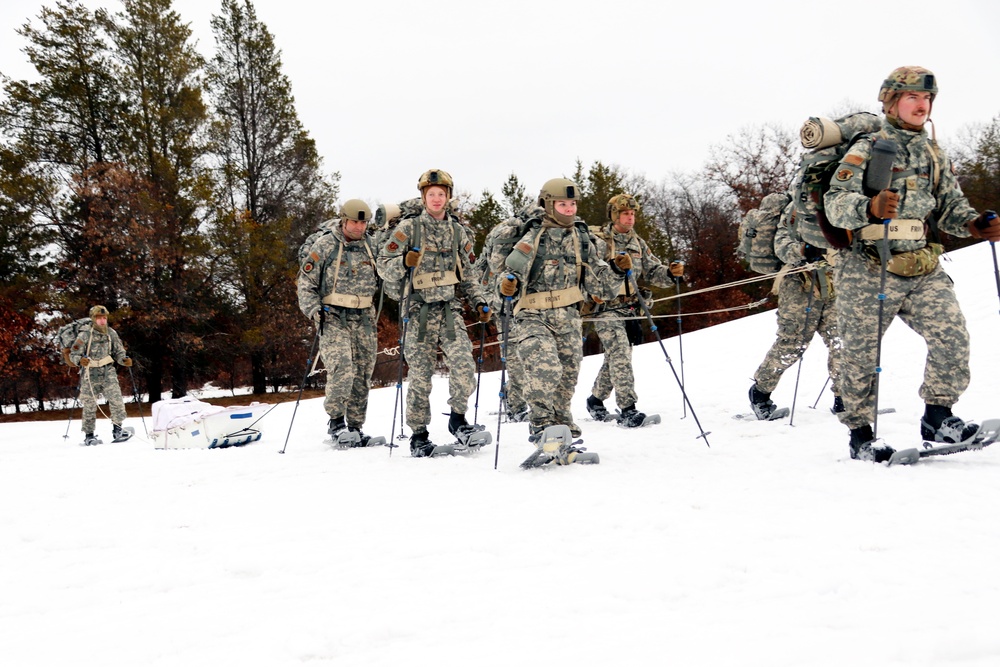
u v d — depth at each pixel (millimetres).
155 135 28688
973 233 4488
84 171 27172
